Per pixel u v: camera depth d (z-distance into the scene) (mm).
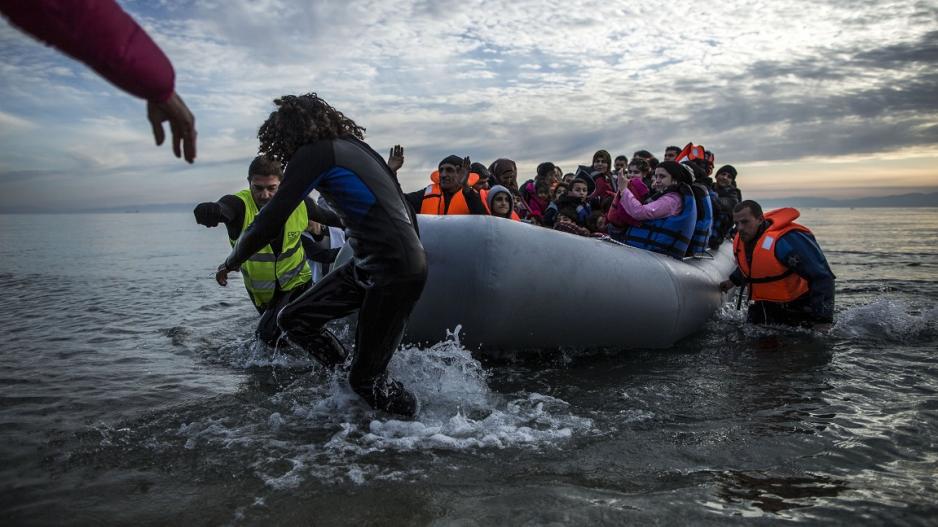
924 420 2842
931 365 3904
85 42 1276
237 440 2607
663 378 3664
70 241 22859
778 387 3445
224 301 6941
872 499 2066
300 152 2551
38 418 2898
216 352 4324
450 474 2273
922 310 5941
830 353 4273
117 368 3863
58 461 2402
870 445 2543
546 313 3852
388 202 2602
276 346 4102
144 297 7266
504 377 3682
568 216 5742
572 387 3467
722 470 2314
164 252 16297
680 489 2141
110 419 2883
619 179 5133
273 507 2014
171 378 3619
